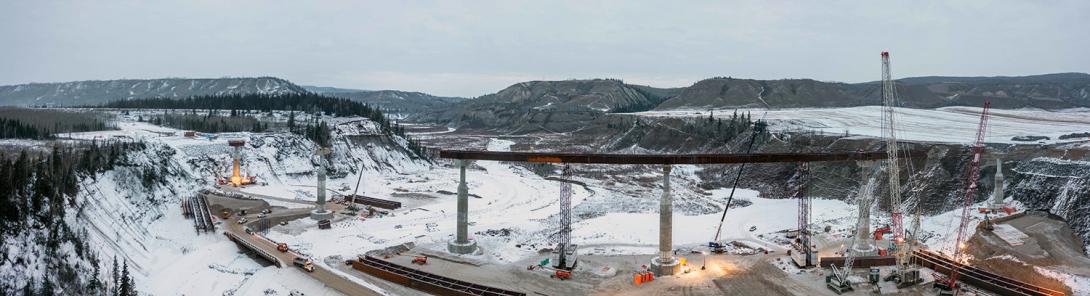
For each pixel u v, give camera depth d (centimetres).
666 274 8462
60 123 18200
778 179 16462
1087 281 7781
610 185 18050
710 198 15800
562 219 10056
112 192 10550
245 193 14750
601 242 10331
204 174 15488
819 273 8525
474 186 17612
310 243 10156
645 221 12162
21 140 14612
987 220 9856
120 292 7131
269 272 8381
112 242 8738
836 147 18012
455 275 8431
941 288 7625
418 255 9425
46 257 7125
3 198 7062
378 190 16788
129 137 16350
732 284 8075
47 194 8012
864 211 9444
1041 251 8844
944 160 13975
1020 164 12544
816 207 13450
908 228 10819
